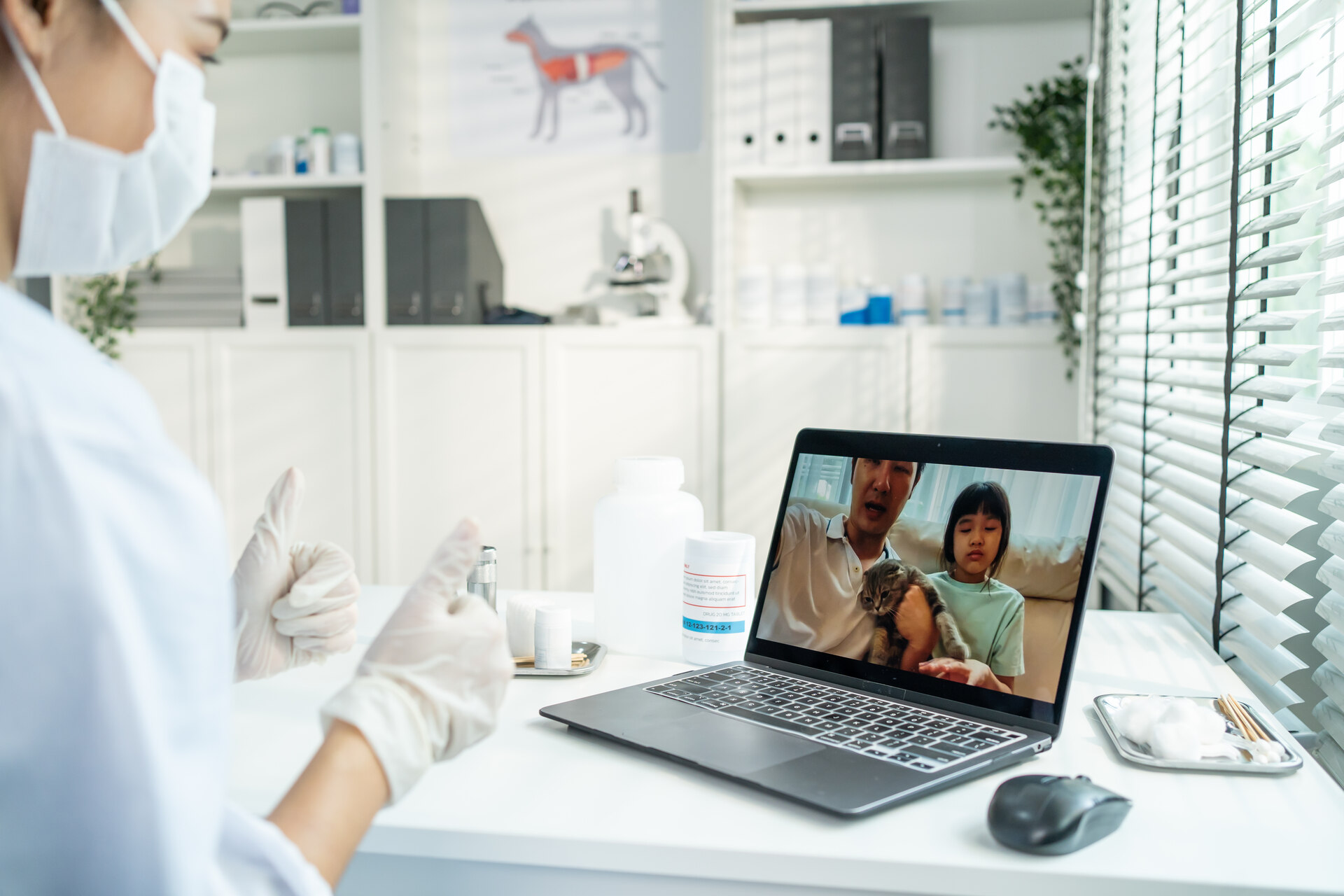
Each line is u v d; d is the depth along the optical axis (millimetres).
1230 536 1245
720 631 1079
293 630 910
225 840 486
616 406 2646
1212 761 785
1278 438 1084
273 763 814
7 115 542
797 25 2541
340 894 715
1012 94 2686
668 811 706
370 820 568
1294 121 1446
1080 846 643
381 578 2770
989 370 2471
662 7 2896
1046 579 868
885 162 2531
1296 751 807
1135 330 1784
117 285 2855
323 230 2750
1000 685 866
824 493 1053
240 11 3027
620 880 671
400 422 2740
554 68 2947
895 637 949
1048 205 2680
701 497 2621
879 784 714
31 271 614
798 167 2561
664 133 2920
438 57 2990
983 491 930
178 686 428
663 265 2916
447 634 618
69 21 539
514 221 2996
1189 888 607
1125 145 2184
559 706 896
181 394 2807
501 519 2721
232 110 3072
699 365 2602
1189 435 1450
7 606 393
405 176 2914
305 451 2777
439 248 2727
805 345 2545
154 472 425
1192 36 1507
